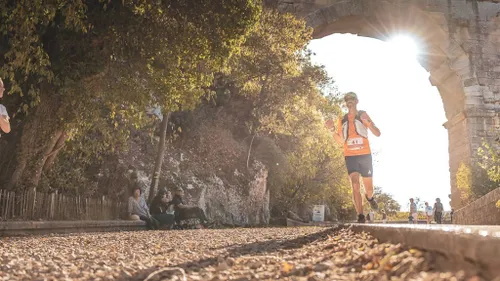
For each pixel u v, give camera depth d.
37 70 13.02
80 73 14.52
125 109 16.02
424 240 3.41
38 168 14.88
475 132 38.88
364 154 9.55
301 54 32.72
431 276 2.75
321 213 35.50
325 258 4.83
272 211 34.47
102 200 17.80
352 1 38.91
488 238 2.57
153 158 27.11
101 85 14.94
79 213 15.92
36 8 11.74
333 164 36.94
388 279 3.14
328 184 36.81
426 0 40.31
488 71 40.22
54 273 4.36
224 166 31.09
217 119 33.75
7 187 14.12
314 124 34.69
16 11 11.75
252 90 31.67
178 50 15.06
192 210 22.12
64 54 14.50
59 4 12.20
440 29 40.25
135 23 14.50
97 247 7.80
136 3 14.04
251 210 30.77
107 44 14.56
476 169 29.25
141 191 21.42
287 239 8.94
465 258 2.75
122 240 9.66
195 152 30.39
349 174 9.62
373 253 4.11
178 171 27.66
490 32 40.72
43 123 14.63
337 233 7.89
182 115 30.72
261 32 28.28
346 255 4.71
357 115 9.62
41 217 13.72
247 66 29.03
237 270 4.46
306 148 35.00
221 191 28.95
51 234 12.04
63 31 14.40
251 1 14.77
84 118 14.91
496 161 21.77
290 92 32.47
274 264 4.86
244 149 33.34
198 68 17.09
